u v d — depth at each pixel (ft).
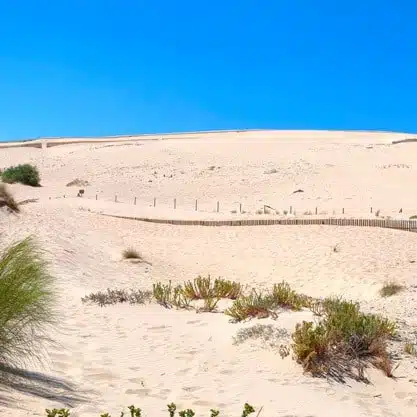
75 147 263.49
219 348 31.63
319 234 90.22
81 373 25.12
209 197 160.04
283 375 27.68
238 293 48.42
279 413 22.47
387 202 145.07
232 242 88.43
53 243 65.87
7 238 63.36
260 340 31.91
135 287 56.75
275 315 37.47
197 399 23.29
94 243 77.66
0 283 20.72
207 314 40.57
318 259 76.79
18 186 159.94
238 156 214.28
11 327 21.35
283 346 30.73
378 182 170.19
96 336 32.37
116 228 94.48
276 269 74.18
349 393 26.50
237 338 32.65
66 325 34.04
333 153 215.51
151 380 25.43
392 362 30.50
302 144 245.04
